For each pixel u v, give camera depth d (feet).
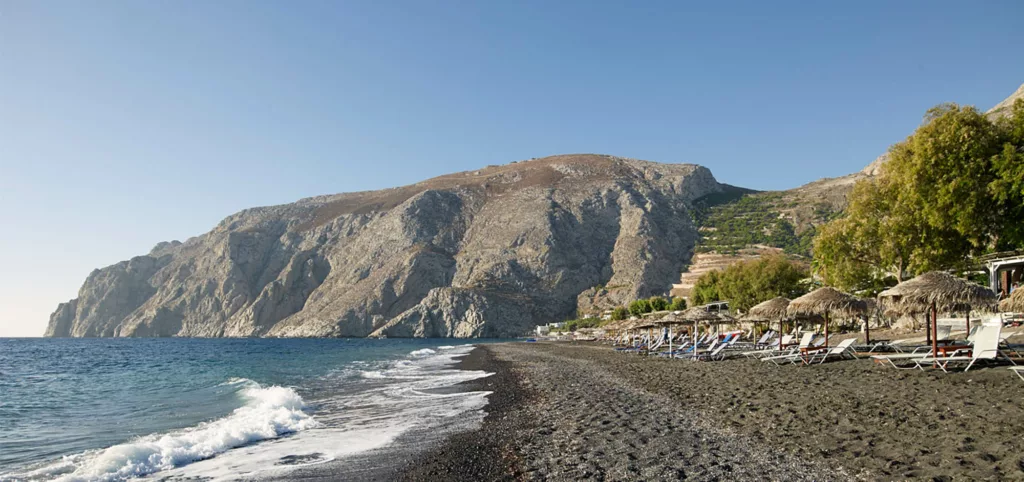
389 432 46.01
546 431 41.37
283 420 51.03
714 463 28.94
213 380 106.83
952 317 98.94
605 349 183.01
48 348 340.80
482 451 36.45
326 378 105.60
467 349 245.86
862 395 44.47
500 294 626.64
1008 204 91.66
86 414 63.98
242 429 45.70
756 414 41.04
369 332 641.81
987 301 54.44
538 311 620.90
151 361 191.42
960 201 93.66
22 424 56.70
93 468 34.86
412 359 172.86
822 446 30.73
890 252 107.76
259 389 83.35
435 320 615.57
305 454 38.37
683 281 616.39
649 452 32.17
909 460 26.68
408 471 32.58
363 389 82.99
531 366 115.85
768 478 25.99
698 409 45.52
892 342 85.71
